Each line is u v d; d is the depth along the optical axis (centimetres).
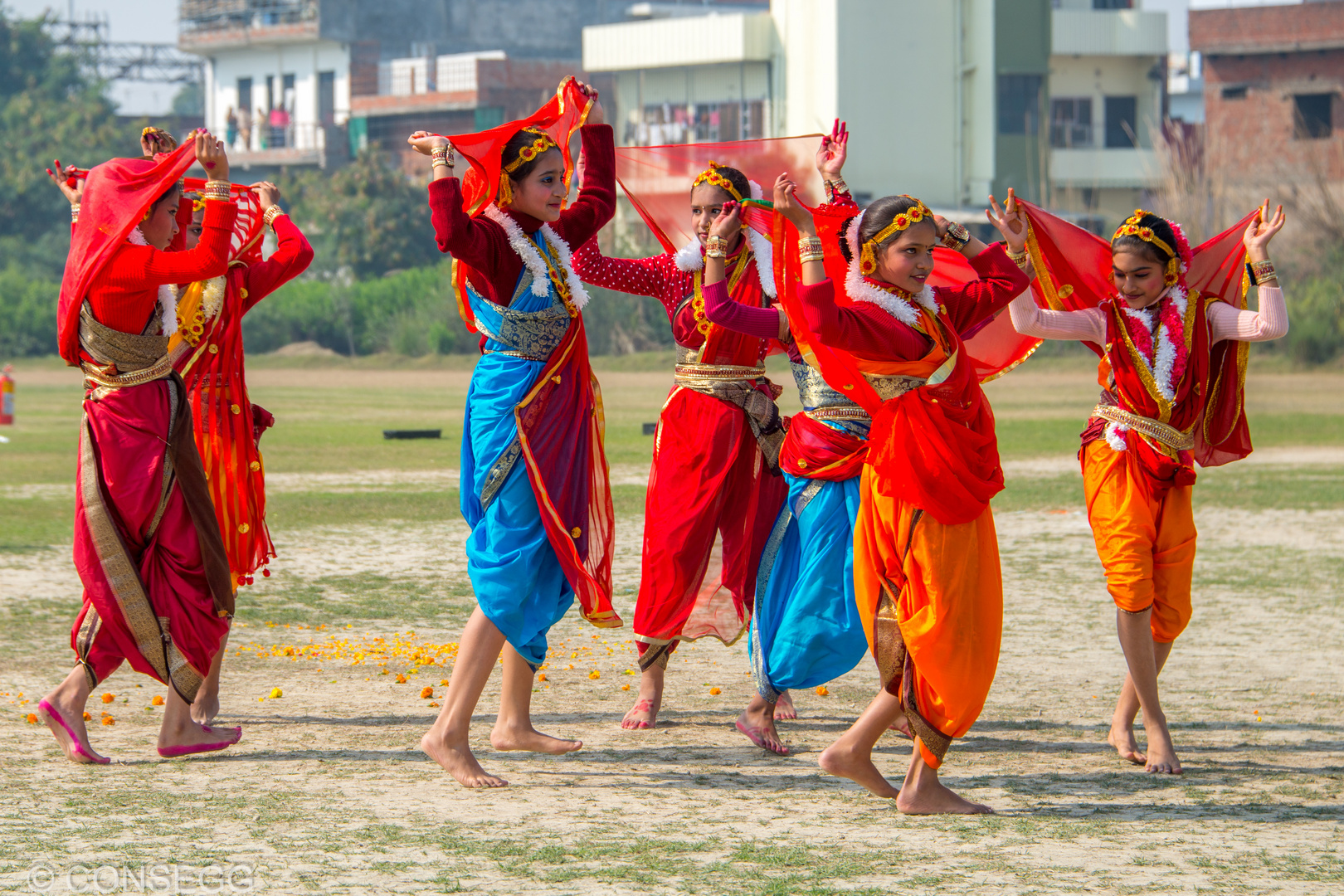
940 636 552
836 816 548
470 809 550
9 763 615
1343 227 4719
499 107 6512
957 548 558
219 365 710
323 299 5700
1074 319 666
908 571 559
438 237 598
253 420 744
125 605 619
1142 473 651
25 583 1121
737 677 848
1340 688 809
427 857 482
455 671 599
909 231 567
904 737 716
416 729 691
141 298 623
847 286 577
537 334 626
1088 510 669
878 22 5294
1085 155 5644
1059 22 5591
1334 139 5125
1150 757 631
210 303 700
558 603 630
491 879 457
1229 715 742
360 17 7275
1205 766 639
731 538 740
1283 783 607
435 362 5312
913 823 539
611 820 537
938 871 473
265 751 646
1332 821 546
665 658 718
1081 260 698
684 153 857
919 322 567
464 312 642
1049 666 870
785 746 671
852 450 630
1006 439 2528
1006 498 1764
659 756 652
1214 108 5575
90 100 7806
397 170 6462
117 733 680
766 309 624
